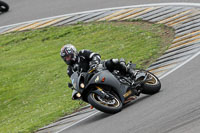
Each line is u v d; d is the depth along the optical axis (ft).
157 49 140.87
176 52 127.34
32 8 245.04
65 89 133.08
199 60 106.42
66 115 106.01
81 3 231.09
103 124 76.02
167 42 145.69
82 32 190.60
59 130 88.89
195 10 169.27
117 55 147.43
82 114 97.60
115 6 210.38
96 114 90.02
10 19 237.04
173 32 154.30
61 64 160.76
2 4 246.47
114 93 84.12
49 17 224.33
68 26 204.95
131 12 194.70
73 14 218.18
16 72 164.86
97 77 80.69
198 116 62.18
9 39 209.97
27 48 192.95
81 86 78.74
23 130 103.45
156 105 77.05
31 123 108.27
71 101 117.19
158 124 64.34
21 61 176.96
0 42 208.95
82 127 80.94
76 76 80.94
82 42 177.27
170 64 114.93
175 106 71.92
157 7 189.98
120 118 75.87
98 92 80.33
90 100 79.51
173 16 171.32
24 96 140.46
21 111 127.03
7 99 142.31
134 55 141.38
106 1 222.28
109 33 177.78
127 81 85.87
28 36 207.31
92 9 216.54
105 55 151.53
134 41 158.40
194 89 79.82
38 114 116.47
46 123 103.96
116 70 86.07
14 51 193.47
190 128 58.23
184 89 82.94
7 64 176.96
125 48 153.07
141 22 178.91
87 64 84.07
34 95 138.62
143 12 189.16
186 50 124.88
